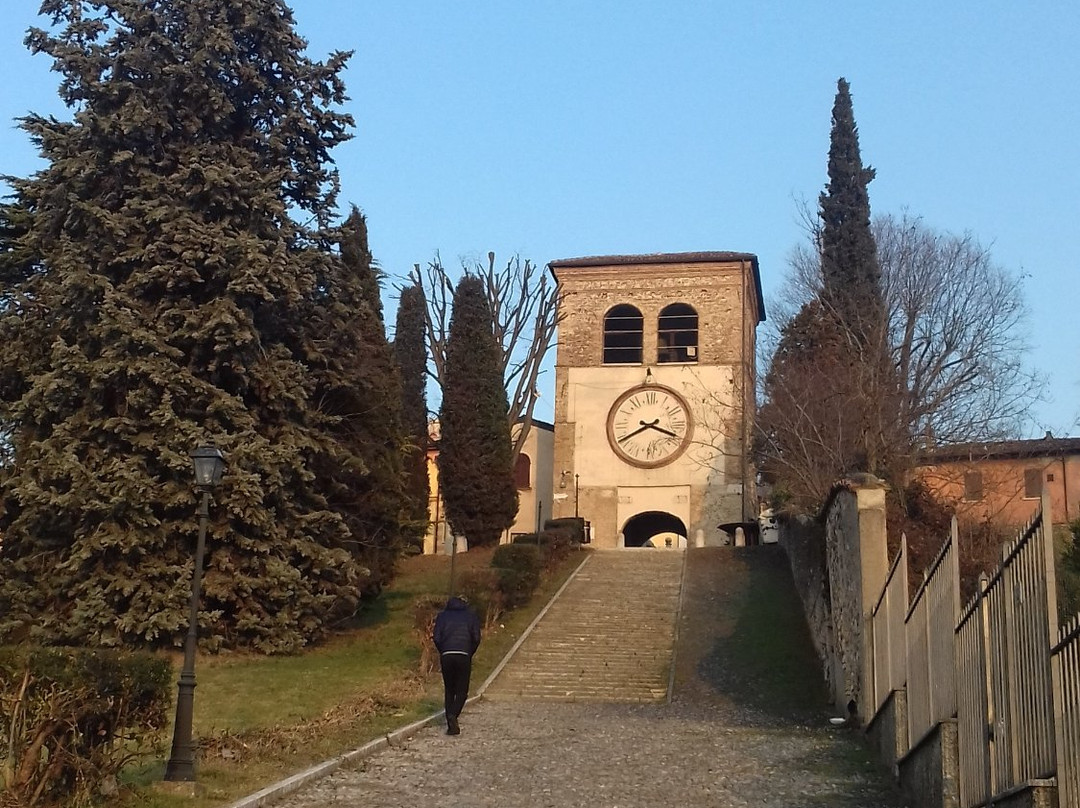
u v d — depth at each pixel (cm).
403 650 2488
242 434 2386
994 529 2197
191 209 2475
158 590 2298
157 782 1089
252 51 2709
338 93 2759
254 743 1353
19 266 2758
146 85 2555
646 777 1291
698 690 2278
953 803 987
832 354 3541
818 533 2412
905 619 1280
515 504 4581
